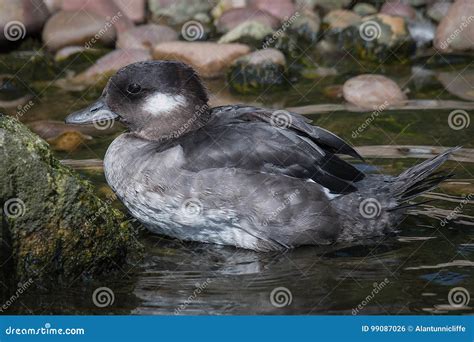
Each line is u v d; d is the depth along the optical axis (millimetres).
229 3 13641
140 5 13281
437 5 13234
